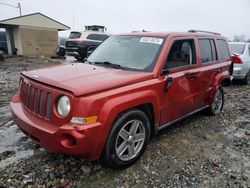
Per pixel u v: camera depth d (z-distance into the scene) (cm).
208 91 520
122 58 415
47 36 2625
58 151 301
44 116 312
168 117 416
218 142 452
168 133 479
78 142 287
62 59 2181
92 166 354
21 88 370
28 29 2500
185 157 394
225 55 593
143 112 360
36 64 1698
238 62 918
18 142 424
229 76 603
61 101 297
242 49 970
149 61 390
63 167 350
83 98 291
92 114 293
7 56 2225
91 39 1772
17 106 366
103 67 396
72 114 289
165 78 388
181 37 434
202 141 453
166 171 354
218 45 563
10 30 2536
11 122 512
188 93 450
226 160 390
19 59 2020
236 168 369
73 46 1775
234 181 337
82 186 316
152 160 380
